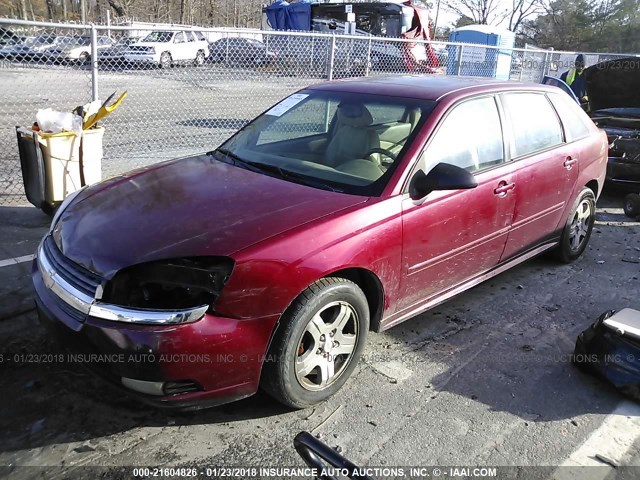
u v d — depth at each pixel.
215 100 12.26
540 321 4.30
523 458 2.85
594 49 47.31
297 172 3.67
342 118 4.02
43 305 2.95
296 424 3.03
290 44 10.27
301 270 2.84
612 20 46.41
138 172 3.94
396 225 3.31
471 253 4.02
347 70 10.38
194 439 2.89
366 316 3.26
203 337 2.63
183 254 2.74
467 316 4.32
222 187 3.45
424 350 3.80
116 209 3.24
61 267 2.97
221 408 3.13
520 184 4.29
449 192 3.67
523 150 4.43
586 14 47.06
